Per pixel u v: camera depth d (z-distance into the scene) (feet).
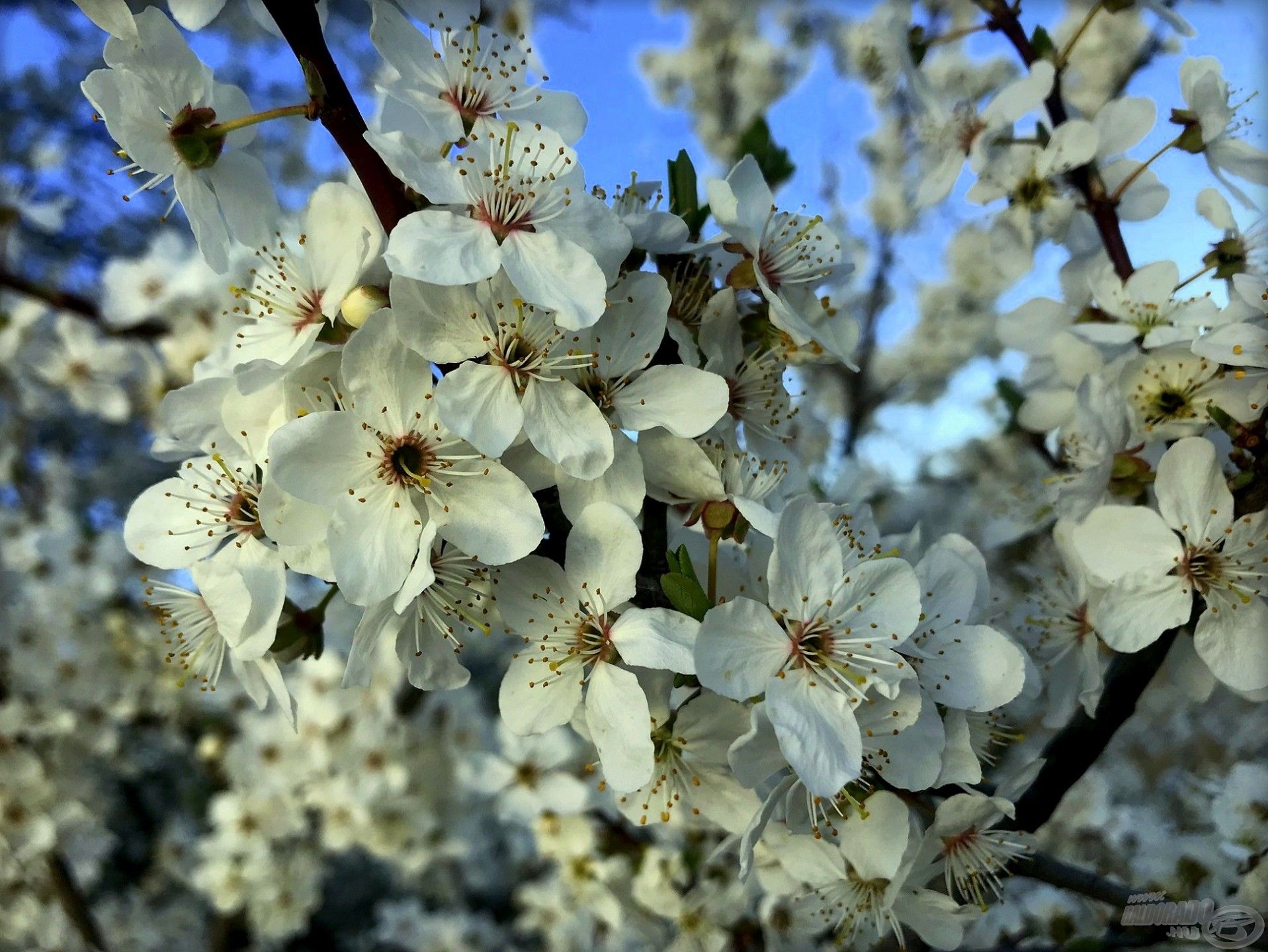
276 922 0.82
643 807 0.32
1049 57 0.47
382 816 0.79
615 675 0.28
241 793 0.82
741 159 0.34
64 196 0.99
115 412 0.79
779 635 0.28
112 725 0.81
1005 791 0.33
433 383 0.29
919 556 0.36
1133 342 0.42
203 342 0.73
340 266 0.30
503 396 0.28
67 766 0.78
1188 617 0.34
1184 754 0.73
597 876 0.63
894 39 0.49
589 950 0.79
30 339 0.78
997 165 0.46
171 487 0.33
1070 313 0.46
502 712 0.30
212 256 0.31
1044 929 0.53
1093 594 0.38
